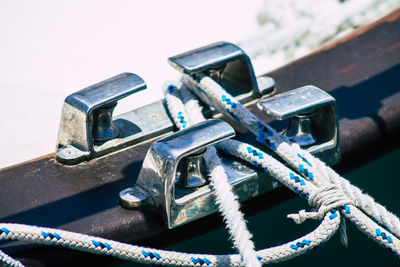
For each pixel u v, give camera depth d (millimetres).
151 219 1163
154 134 1254
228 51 1270
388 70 1370
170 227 1153
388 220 1173
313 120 1241
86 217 1160
